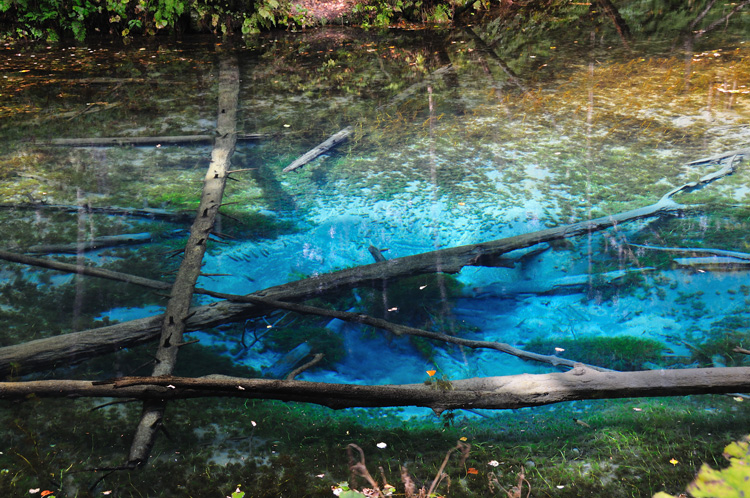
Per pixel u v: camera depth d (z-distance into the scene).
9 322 4.86
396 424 4.01
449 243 6.00
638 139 8.00
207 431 3.87
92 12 13.91
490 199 6.77
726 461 3.40
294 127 8.86
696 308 4.99
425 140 8.34
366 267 5.41
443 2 15.05
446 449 3.69
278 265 5.75
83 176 7.42
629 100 9.30
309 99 10.00
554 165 7.45
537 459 3.56
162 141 8.32
